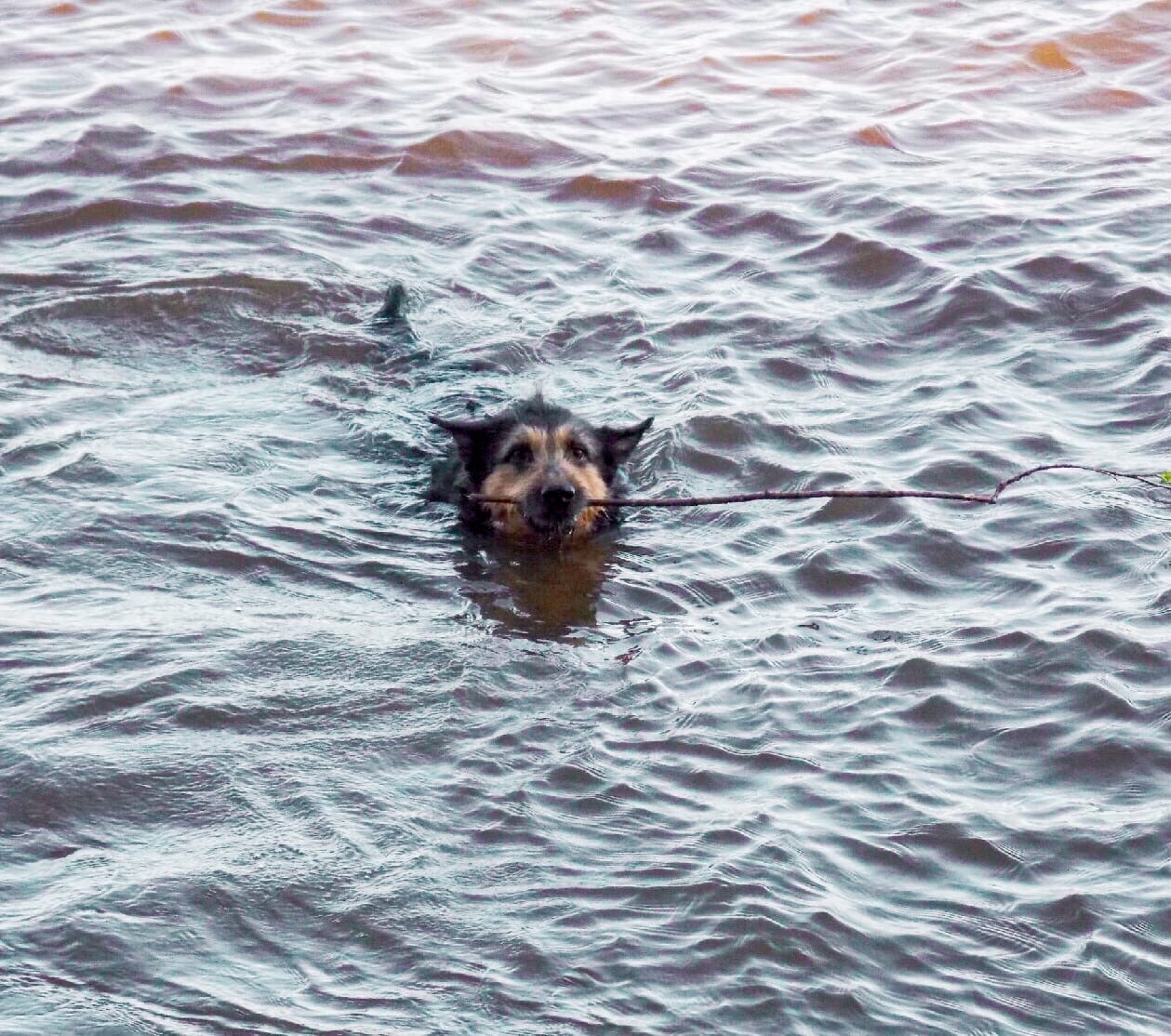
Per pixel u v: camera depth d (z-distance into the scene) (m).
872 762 9.42
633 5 26.45
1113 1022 7.50
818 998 7.54
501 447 12.84
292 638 10.56
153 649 10.24
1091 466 13.13
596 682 10.34
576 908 8.09
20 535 11.68
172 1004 7.32
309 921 7.95
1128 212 18.45
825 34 25.12
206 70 23.17
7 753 9.02
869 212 18.70
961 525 12.35
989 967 7.82
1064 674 10.30
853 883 8.37
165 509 12.25
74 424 13.62
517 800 8.96
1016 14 25.67
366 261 17.58
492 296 16.92
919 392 14.61
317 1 26.23
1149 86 22.83
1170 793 9.20
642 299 16.80
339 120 21.45
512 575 11.91
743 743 9.61
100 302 16.08
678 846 8.58
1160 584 11.39
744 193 19.41
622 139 21.17
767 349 15.56
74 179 19.33
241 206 18.83
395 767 9.25
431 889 8.19
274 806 8.80
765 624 11.09
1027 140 21.05
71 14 25.62
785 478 13.23
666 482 13.34
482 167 20.27
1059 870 8.52
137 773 8.98
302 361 15.47
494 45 24.64
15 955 7.53
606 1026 7.33
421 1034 7.22
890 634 10.88
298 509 12.62
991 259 17.28
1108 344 15.48
